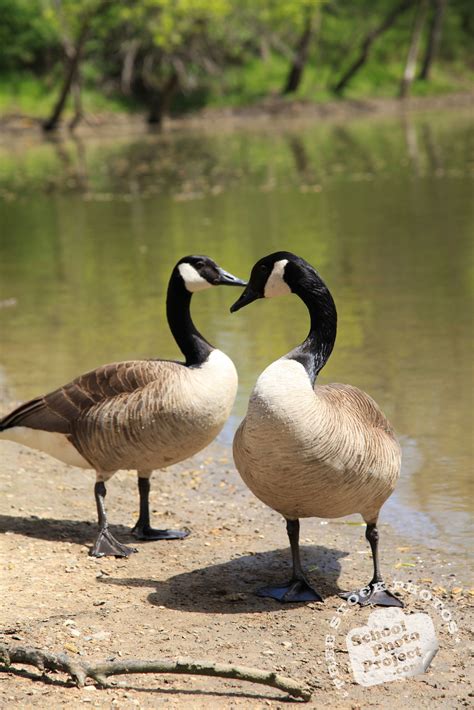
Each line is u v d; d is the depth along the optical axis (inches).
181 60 2057.1
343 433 228.8
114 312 582.9
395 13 2228.1
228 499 329.7
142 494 296.2
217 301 602.5
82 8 1752.0
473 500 309.1
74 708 189.6
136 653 214.5
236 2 2042.3
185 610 241.0
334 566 272.4
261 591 251.4
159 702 193.2
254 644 221.1
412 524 296.5
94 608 240.4
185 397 274.2
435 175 1115.3
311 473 228.4
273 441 225.8
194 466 361.1
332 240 768.9
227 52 2194.9
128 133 1849.2
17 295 644.7
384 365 445.7
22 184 1244.5
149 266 709.9
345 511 242.5
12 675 204.2
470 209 877.2
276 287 251.4
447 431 363.9
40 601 243.8
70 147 1643.7
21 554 277.7
